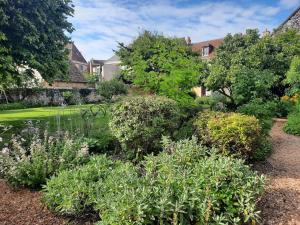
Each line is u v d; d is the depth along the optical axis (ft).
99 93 77.46
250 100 35.58
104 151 18.52
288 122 30.83
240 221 10.06
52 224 10.10
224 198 10.11
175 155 12.71
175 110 17.61
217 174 10.45
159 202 9.18
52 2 28.99
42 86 73.87
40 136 20.21
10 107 60.29
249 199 10.00
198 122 17.01
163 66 23.31
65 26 31.96
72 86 102.37
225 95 43.83
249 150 15.52
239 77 37.60
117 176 11.10
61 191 10.91
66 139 16.58
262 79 36.40
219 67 43.83
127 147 17.01
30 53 26.76
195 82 23.82
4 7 24.59
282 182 14.20
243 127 15.37
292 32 51.72
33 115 43.34
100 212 10.12
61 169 13.66
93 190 10.80
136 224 8.62
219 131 15.60
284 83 44.68
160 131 16.74
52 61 30.07
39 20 27.20
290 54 48.24
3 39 24.36
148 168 12.17
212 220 9.53
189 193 9.86
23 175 13.41
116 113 17.02
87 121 23.48
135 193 9.41
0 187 13.23
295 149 22.26
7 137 22.76
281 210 11.10
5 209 11.01
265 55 48.52
